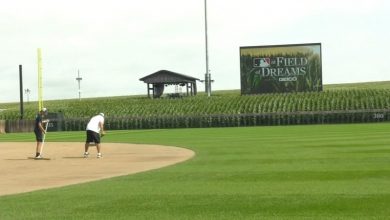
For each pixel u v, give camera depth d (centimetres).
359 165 1700
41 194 1269
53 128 7269
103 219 967
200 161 2012
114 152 2661
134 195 1218
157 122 7325
